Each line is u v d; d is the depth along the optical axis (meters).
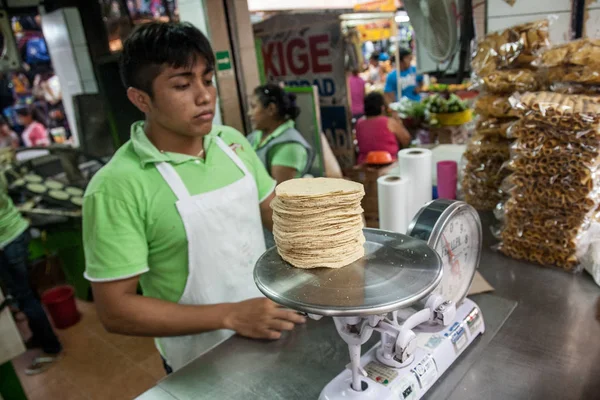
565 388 0.87
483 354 0.98
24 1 2.86
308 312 0.62
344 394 0.80
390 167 2.18
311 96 2.75
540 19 1.61
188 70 1.12
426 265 0.70
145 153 1.20
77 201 3.23
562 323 1.07
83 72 3.61
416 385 0.83
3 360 2.13
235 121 2.95
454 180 1.63
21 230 2.75
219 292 1.35
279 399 0.91
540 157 1.25
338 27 3.10
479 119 1.69
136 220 1.18
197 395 0.94
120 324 1.19
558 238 1.28
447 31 2.02
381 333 0.85
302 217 0.70
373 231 0.85
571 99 1.20
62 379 2.68
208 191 1.28
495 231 1.54
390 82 4.88
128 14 2.82
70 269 3.52
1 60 2.84
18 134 4.92
